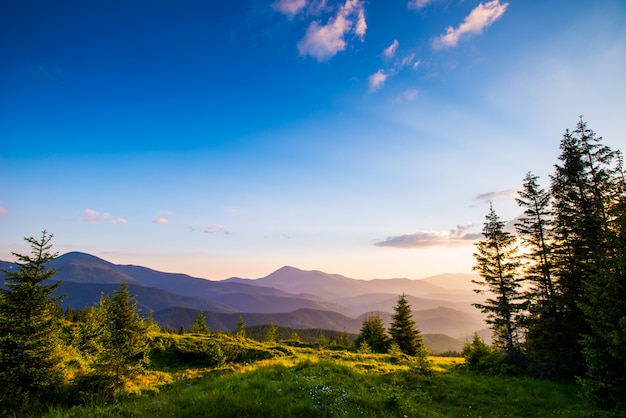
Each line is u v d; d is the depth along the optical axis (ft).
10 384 43.39
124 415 31.65
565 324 71.97
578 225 69.97
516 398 56.65
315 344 139.03
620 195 53.93
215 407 32.89
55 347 52.80
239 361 87.76
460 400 55.42
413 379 66.39
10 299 49.26
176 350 90.84
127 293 67.97
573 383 65.67
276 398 37.22
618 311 41.57
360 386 52.08
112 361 53.01
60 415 33.47
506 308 81.46
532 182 84.74
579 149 74.69
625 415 41.24
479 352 95.76
